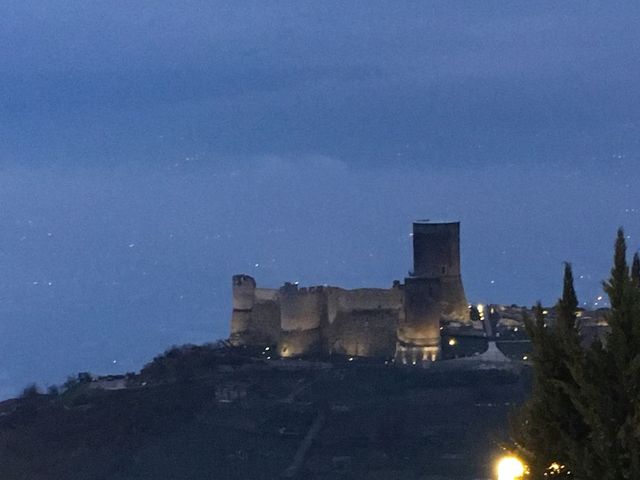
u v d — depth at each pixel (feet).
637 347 42.50
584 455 42.34
